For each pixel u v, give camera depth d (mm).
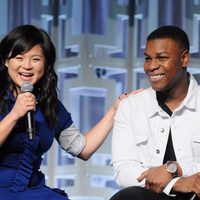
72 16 12297
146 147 7797
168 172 7094
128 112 7996
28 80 7906
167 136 7699
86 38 12281
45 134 8078
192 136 7660
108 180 12164
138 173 7504
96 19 12344
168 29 7844
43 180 8133
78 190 12109
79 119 12250
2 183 7742
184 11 12609
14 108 7477
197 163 7598
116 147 7914
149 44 7812
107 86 12297
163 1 12539
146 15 12469
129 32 12438
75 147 8773
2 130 7434
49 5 12281
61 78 12266
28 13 12188
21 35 7859
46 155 12086
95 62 12312
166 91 7805
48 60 8094
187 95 7762
